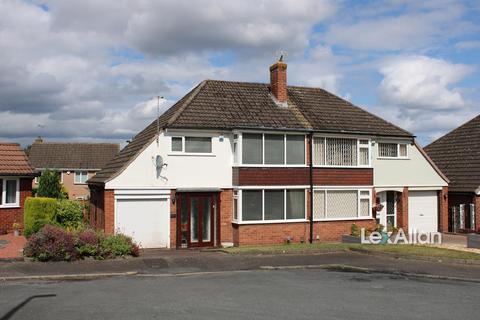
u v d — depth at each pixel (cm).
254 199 2334
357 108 2830
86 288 1255
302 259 1838
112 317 964
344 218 2530
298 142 2444
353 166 2567
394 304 1111
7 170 2444
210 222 2306
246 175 2309
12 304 1055
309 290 1264
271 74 2667
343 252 2011
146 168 2202
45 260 1614
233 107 2455
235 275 1507
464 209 2866
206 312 1012
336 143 2550
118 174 2156
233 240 2333
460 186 2888
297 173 2422
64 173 5500
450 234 2756
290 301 1127
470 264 1722
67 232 1692
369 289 1289
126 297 1146
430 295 1217
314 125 2498
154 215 2209
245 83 2686
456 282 1417
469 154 3045
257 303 1102
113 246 1736
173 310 1025
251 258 1831
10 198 2481
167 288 1270
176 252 2033
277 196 2384
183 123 2242
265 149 2367
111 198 2145
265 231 2342
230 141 2350
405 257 1861
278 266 1691
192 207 2278
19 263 1564
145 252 2030
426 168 2820
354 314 1014
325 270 1630
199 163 2288
